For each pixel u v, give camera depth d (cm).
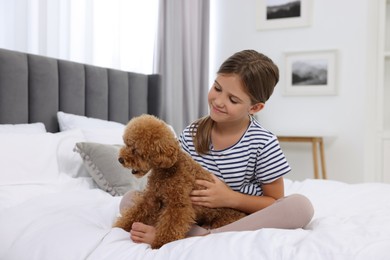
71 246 86
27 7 194
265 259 74
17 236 96
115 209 118
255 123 114
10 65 173
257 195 113
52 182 147
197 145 112
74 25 224
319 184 175
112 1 251
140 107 260
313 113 336
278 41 345
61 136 169
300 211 93
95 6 239
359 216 113
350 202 143
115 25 254
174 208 89
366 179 280
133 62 272
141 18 277
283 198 99
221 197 97
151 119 88
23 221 103
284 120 345
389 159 276
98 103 224
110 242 87
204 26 339
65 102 203
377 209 131
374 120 278
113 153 161
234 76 102
